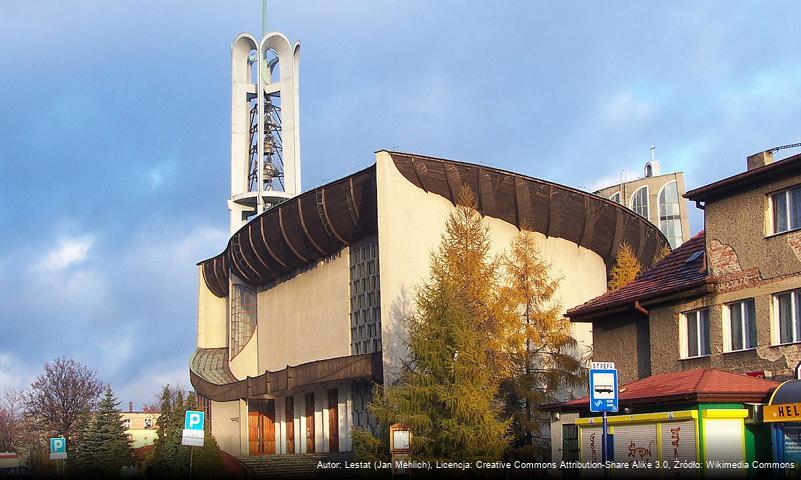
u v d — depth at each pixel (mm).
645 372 27953
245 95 89250
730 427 20406
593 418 24484
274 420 66688
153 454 61438
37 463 70625
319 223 55688
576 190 53969
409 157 50281
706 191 25672
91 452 65188
